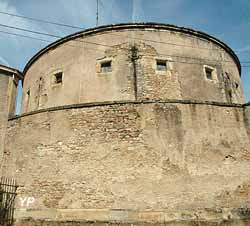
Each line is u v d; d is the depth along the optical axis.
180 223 9.52
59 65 16.03
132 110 11.01
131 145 10.58
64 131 11.37
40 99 16.12
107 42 15.13
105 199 10.07
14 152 12.11
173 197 9.88
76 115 11.45
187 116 10.93
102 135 10.91
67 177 10.70
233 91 16.48
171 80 14.43
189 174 10.20
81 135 11.11
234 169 10.50
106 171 10.41
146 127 10.75
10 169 11.92
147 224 9.52
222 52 16.83
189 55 15.32
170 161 10.33
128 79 14.23
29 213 10.75
